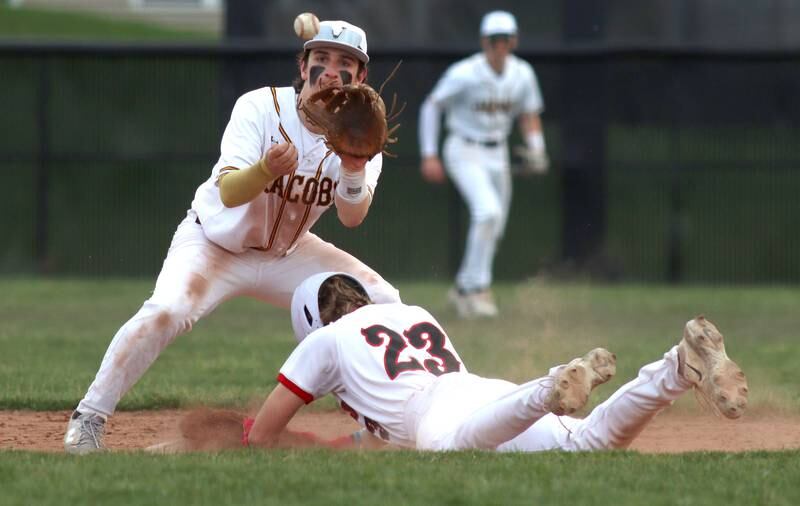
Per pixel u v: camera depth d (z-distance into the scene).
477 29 67.94
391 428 18.83
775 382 30.05
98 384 20.05
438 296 53.91
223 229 20.97
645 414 17.89
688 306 51.53
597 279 63.88
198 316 20.89
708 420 24.80
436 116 47.16
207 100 65.00
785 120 63.81
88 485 15.94
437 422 18.36
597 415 18.38
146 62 65.00
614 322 44.84
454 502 15.03
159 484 15.95
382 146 19.88
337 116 19.59
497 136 46.78
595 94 63.62
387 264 64.06
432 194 63.81
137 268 66.06
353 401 19.14
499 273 64.38
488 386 18.73
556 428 18.64
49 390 27.53
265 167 19.31
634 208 64.31
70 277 65.75
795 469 17.06
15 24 87.94
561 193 63.81
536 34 67.88
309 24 19.95
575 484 15.86
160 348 20.38
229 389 28.05
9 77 65.06
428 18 67.94
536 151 48.12
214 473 16.56
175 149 65.31
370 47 62.91
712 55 63.56
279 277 21.94
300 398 19.00
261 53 63.59
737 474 16.66
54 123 65.19
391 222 64.00
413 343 19.31
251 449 18.72
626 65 63.69
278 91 21.03
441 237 63.97
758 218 64.31
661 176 64.25
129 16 91.38
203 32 90.94
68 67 64.94
